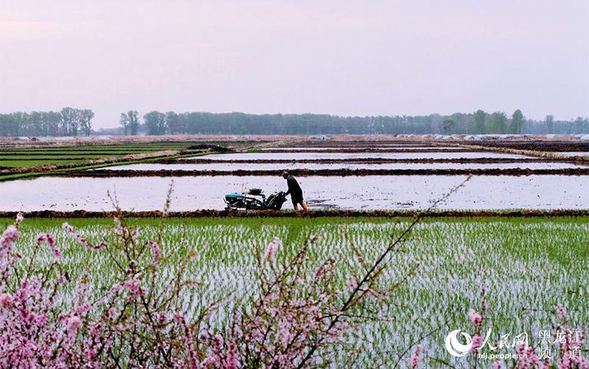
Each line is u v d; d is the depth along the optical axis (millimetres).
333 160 74500
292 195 31812
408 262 20734
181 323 6504
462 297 16344
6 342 6059
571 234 25969
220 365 6242
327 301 7203
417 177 53562
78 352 6426
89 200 39656
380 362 11547
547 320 14188
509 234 26047
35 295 6559
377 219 29922
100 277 17875
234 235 26094
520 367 6754
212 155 91250
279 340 6523
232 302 15523
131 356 6777
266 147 124938
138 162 73062
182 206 36750
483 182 48938
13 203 38188
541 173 55656
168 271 18922
